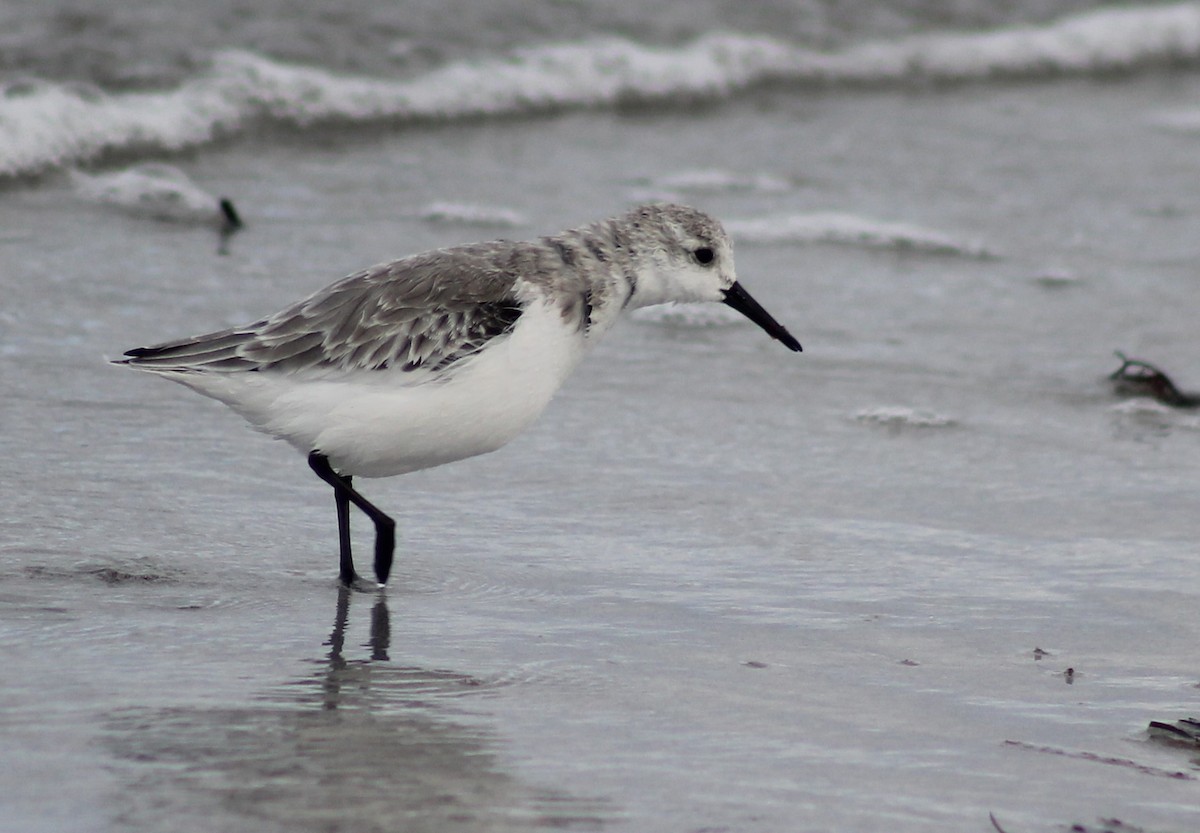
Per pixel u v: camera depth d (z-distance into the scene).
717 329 16.45
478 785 7.36
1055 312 17.41
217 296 15.39
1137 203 21.58
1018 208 21.16
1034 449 13.59
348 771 7.41
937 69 28.17
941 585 10.61
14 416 12.34
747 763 7.79
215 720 7.89
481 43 24.91
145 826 6.70
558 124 23.48
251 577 10.11
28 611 9.19
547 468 12.52
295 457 12.39
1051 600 10.41
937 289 17.98
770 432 13.66
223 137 20.75
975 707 8.69
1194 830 7.25
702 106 25.17
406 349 9.71
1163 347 16.45
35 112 19.16
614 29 26.44
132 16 22.72
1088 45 30.08
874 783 7.62
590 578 10.48
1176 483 12.88
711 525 11.57
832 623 9.88
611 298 10.45
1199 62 30.45
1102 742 8.28
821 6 29.42
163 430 12.55
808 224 19.59
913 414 14.25
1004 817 7.30
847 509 12.03
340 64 23.19
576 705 8.44
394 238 17.58
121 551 10.24
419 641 9.30
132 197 18.09
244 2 24.11
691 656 9.25
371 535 11.05
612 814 7.13
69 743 7.48
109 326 14.42
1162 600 10.45
